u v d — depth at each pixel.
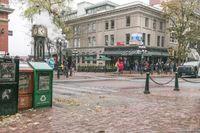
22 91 8.77
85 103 10.54
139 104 10.45
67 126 6.84
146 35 51.44
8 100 7.93
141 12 49.97
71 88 16.62
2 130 6.41
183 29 48.16
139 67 44.72
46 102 9.43
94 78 26.69
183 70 30.67
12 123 7.11
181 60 50.41
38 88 9.15
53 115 8.16
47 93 9.45
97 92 14.64
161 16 54.25
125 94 13.77
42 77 9.25
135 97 12.57
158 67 42.91
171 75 35.06
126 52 49.62
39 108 9.23
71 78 25.44
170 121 7.46
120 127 6.75
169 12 48.28
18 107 8.69
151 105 10.21
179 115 8.30
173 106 10.02
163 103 10.74
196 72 30.77
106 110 9.09
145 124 7.09
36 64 9.20
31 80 9.03
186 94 13.93
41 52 26.83
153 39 53.25
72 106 9.78
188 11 47.47
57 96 12.53
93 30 59.12
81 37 62.19
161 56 53.28
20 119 7.57
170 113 8.62
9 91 7.94
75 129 6.55
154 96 12.99
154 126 6.87
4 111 7.87
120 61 36.03
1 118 7.61
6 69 7.82
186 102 11.05
